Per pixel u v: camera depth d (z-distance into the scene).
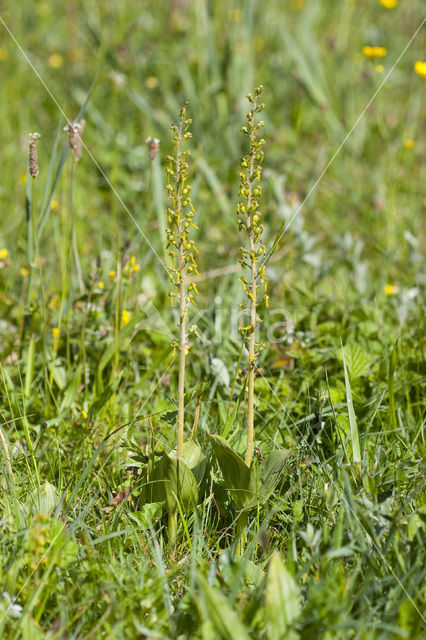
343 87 6.67
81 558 2.27
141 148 5.64
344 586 2.04
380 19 8.50
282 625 1.95
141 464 2.69
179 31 7.50
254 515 2.52
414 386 3.29
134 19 7.77
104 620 2.01
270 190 5.03
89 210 5.15
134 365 3.42
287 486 2.63
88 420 3.08
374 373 3.36
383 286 4.18
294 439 2.91
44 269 4.29
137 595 2.08
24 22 7.81
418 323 3.73
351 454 2.71
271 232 4.67
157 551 2.27
